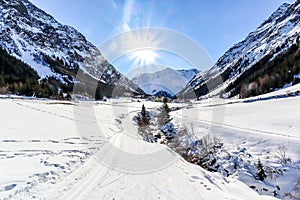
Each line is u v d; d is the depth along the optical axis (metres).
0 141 7.78
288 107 21.86
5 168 5.48
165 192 4.68
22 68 74.00
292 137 12.66
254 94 53.22
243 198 5.45
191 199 4.49
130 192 4.55
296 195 9.03
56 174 5.54
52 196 4.25
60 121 14.31
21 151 7.10
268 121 17.17
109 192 4.50
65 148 8.12
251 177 10.59
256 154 12.01
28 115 14.34
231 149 13.20
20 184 4.68
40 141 8.69
